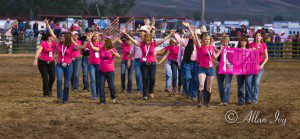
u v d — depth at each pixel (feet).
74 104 51.72
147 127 40.45
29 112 46.78
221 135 37.93
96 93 57.16
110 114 45.91
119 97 57.98
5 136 37.11
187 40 57.67
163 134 37.83
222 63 50.70
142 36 55.88
